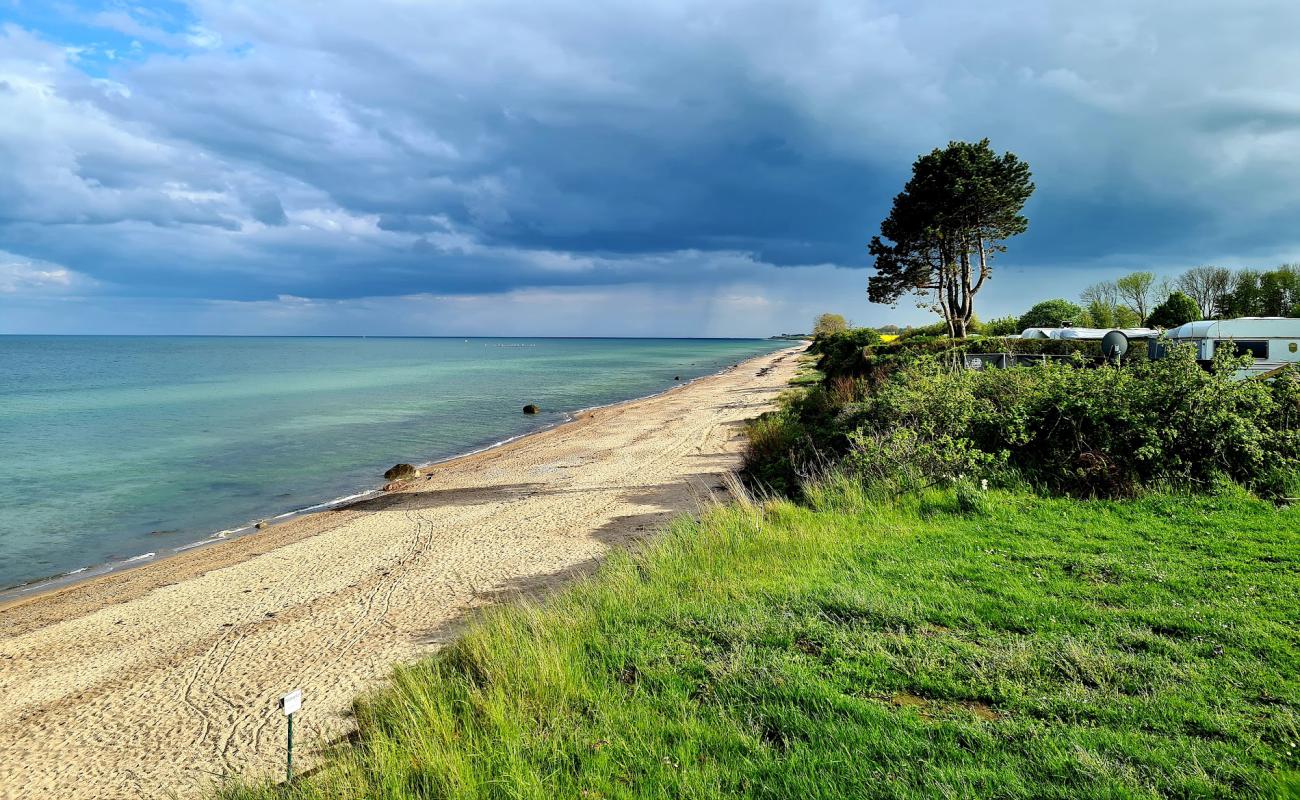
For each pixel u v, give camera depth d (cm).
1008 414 1088
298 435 2792
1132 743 373
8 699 705
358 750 471
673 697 471
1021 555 719
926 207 3416
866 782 359
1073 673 456
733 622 588
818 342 8225
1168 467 955
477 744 426
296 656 755
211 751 571
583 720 453
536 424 3159
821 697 448
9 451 2364
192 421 3153
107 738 613
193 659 769
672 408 3416
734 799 359
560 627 607
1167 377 1019
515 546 1126
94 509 1633
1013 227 3434
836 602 611
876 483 1045
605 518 1277
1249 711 400
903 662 490
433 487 1742
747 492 1302
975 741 388
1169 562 665
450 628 798
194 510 1628
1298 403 997
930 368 1401
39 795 534
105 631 878
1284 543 702
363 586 980
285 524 1454
